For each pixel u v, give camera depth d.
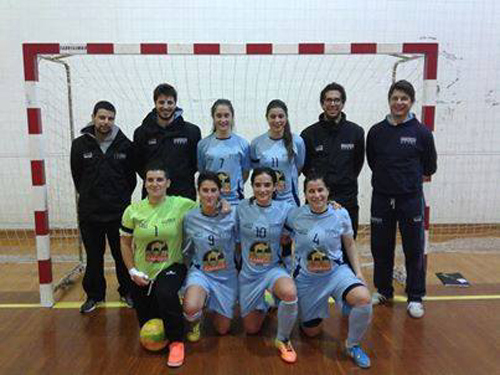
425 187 3.29
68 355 2.56
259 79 5.18
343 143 3.04
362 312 2.40
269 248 2.67
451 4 5.14
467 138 5.43
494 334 2.81
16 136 5.26
